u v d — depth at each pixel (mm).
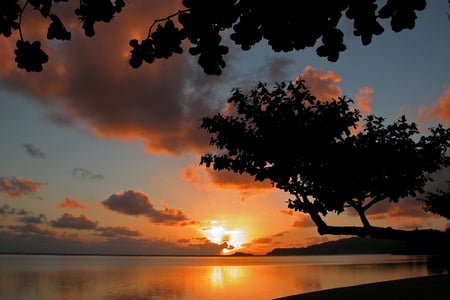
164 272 89938
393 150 6941
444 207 11000
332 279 58000
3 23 3248
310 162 7016
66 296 41281
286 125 7074
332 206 6883
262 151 7145
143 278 67438
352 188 6859
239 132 7344
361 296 25562
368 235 5539
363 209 7070
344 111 7254
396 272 69438
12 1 3158
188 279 64375
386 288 28578
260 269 103188
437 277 34062
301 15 3014
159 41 3336
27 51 3256
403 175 7066
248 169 7414
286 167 7012
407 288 27719
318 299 25344
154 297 39656
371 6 2947
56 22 3277
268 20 3064
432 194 14883
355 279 56938
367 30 3041
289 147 6988
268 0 2975
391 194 6969
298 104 7320
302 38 3143
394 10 2906
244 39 3184
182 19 3137
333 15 3027
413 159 6965
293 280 57844
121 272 88938
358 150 7043
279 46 3195
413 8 2873
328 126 7066
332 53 3191
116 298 39375
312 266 118375
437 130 7285
